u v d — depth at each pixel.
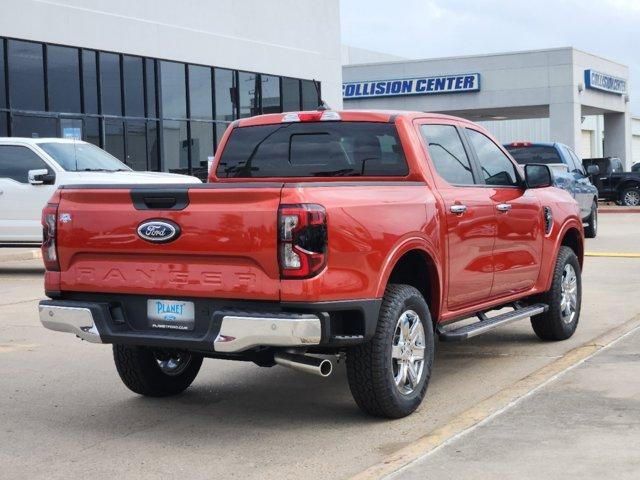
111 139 24.88
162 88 26.58
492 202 7.45
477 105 43.84
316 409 6.62
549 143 20.11
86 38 23.89
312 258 5.50
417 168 6.80
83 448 5.83
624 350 7.88
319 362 5.69
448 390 7.04
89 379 7.68
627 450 5.19
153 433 6.13
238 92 29.61
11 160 14.89
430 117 7.25
